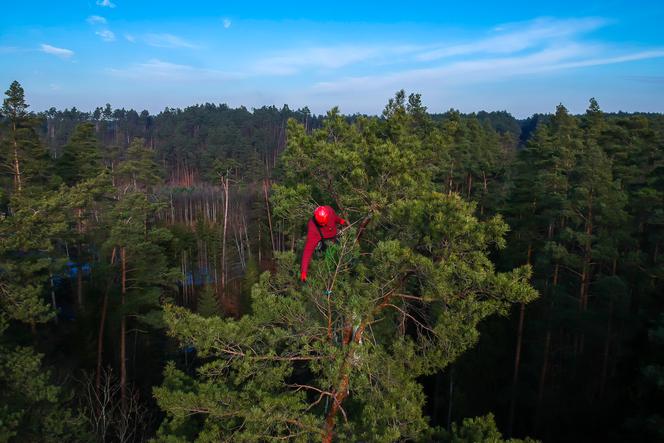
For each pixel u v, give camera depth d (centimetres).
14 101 2400
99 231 2547
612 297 1795
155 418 1873
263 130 10750
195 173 9725
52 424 1179
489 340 2122
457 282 672
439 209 642
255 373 728
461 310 671
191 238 4238
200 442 688
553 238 2150
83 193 1941
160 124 12381
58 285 3550
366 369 698
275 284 858
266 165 8612
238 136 8625
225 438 680
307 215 948
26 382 1180
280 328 731
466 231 614
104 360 2448
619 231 1912
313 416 686
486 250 713
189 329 690
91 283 2647
